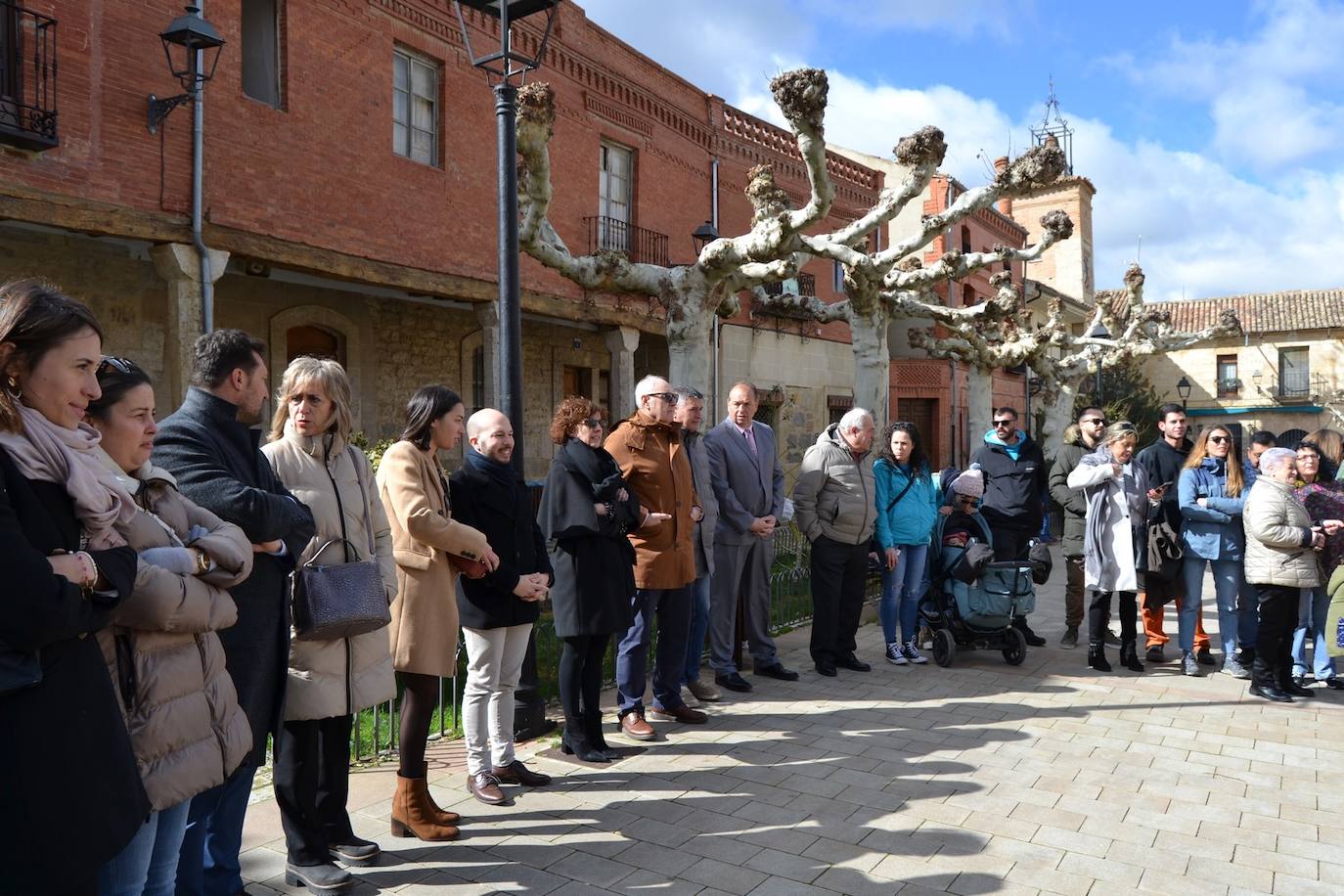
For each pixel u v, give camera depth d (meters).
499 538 4.21
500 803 4.27
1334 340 37.38
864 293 10.73
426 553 3.83
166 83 9.83
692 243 18.48
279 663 3.08
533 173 8.54
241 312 12.52
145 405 2.49
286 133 11.05
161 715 2.37
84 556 1.99
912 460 7.12
